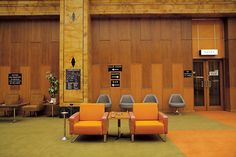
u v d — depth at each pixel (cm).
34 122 844
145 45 1060
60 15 955
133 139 575
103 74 1052
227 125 755
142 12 1011
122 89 1048
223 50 1084
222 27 1088
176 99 1009
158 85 1052
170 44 1062
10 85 1052
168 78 1055
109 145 538
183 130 686
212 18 1083
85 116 637
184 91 1052
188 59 1061
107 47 1056
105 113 639
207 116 936
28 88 1048
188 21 1070
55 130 703
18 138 605
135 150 496
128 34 1060
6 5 1010
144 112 640
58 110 1008
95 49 1056
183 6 1014
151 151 488
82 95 941
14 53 1056
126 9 1012
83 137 618
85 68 947
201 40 1083
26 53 1056
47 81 1048
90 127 570
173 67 1057
